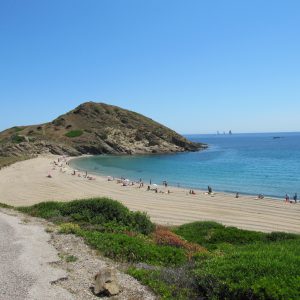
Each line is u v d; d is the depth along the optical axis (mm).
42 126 168000
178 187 62812
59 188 56812
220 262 10906
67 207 22516
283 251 12008
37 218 21797
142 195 52000
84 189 56562
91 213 21344
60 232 17203
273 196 54094
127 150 149500
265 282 9070
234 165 99375
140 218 20672
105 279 10258
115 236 15781
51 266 12109
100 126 165750
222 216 38500
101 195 51188
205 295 9961
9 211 24359
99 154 146375
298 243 17062
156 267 12523
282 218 37875
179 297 9844
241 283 9312
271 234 22484
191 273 11078
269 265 9992
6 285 10297
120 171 89562
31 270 11570
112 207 21344
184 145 165125
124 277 11195
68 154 137375
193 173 84125
